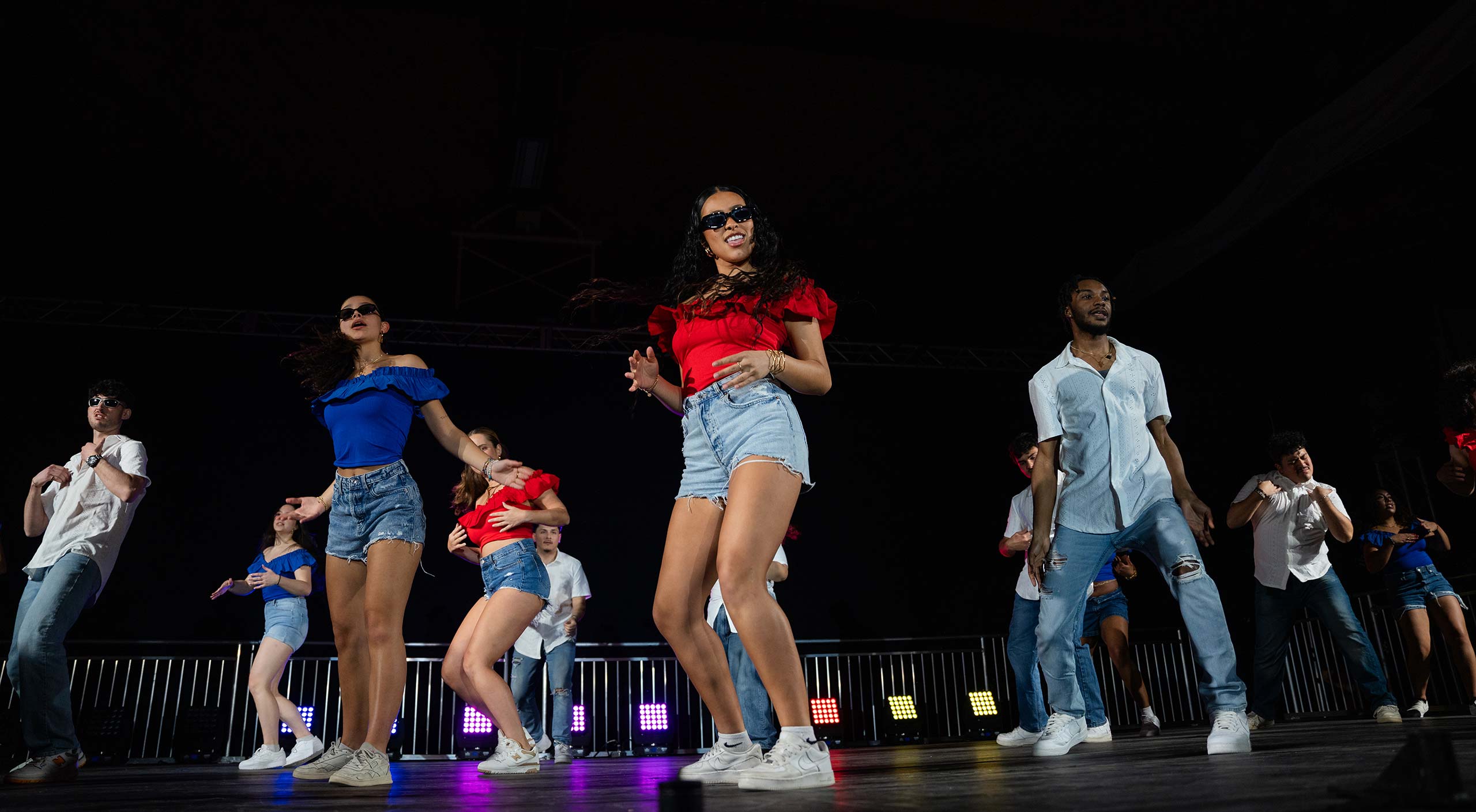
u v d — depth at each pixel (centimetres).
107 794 233
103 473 364
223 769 523
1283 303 1155
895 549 1157
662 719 811
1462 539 951
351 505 261
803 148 1104
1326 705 820
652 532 1095
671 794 83
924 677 891
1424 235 968
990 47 935
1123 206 1223
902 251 1295
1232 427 1185
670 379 1155
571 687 588
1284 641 477
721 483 203
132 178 1088
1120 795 116
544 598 361
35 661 331
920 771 224
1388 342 1041
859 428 1196
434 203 1162
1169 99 1019
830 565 1138
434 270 1253
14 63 917
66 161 1054
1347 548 1030
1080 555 279
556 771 369
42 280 1139
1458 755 137
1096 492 277
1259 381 1184
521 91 946
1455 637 493
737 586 175
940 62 948
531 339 1115
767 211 1208
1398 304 1025
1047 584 284
